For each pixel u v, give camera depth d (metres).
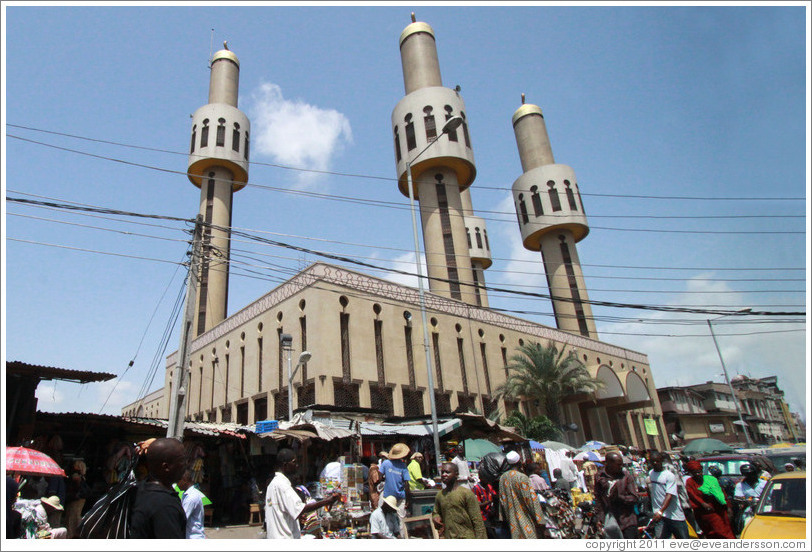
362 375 25.95
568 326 52.41
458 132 44.88
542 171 56.25
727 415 65.81
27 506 8.26
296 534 5.57
